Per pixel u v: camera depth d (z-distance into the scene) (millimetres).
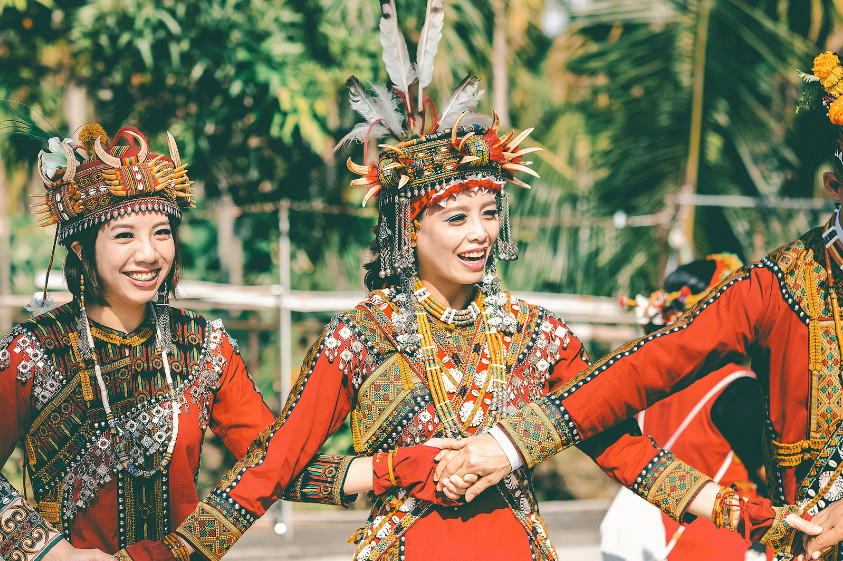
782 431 3484
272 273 11672
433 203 3574
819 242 3434
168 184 3805
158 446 3791
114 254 3701
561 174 13383
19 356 3686
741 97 12125
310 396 3594
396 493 3600
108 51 9531
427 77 3826
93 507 3744
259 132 10328
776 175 12273
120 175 3680
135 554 3514
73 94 10992
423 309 3674
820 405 3354
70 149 3754
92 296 3799
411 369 3605
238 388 4062
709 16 12062
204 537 3535
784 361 3445
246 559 8008
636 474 3684
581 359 3830
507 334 3705
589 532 9086
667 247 11484
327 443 10508
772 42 12016
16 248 12961
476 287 3781
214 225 14258
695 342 3551
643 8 12594
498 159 3566
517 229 12539
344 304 9188
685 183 12141
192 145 9875
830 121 3371
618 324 11844
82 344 3770
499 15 12695
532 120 15500
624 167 12430
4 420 3691
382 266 3734
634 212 12375
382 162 3631
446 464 3469
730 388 4812
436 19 3869
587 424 3566
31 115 4242
